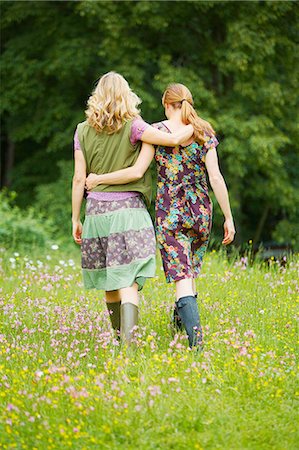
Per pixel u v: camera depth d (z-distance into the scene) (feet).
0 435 18.92
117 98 25.59
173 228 26.12
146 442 18.71
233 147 84.79
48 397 20.43
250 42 83.97
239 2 85.56
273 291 34.14
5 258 51.98
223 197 26.32
